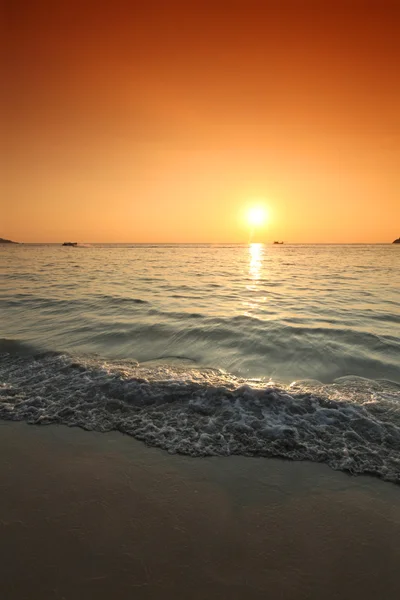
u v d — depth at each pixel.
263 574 2.68
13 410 5.34
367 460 4.11
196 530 3.09
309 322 10.91
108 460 4.12
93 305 13.77
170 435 4.67
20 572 2.68
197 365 7.37
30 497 3.48
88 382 6.30
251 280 23.62
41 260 47.06
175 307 13.44
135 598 2.49
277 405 5.40
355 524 3.17
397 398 5.68
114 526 3.12
